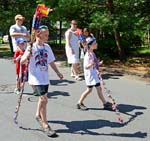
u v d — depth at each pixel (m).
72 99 8.93
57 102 8.62
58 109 7.95
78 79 11.72
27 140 6.02
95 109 7.95
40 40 6.36
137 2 15.36
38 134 6.30
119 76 12.85
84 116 7.40
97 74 7.83
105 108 7.95
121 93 9.69
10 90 9.99
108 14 14.85
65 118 7.25
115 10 15.50
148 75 12.77
